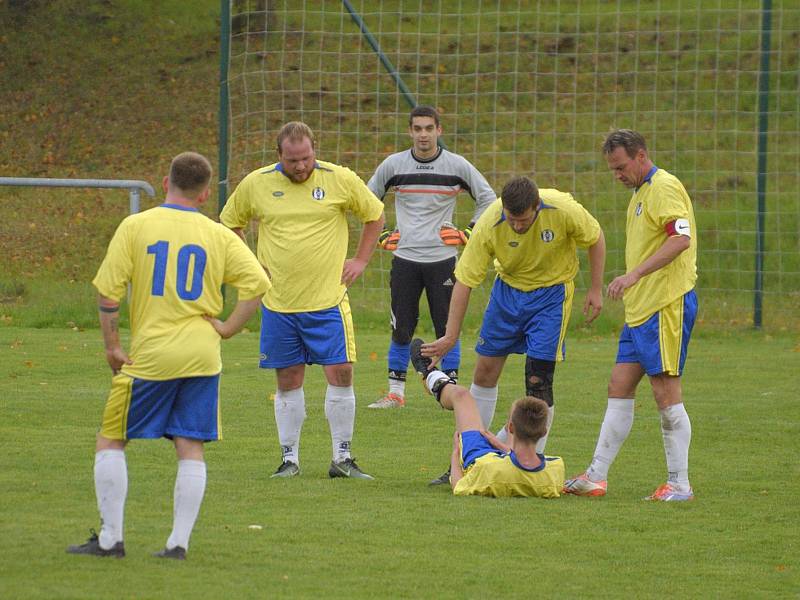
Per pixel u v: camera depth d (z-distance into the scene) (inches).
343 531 721.6
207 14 3496.6
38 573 585.0
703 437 1106.7
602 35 2672.2
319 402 1277.1
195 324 631.2
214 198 2600.9
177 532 634.2
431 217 1257.4
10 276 2292.1
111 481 622.2
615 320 1897.1
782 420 1190.3
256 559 645.3
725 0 2701.8
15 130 3026.6
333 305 911.0
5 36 3373.5
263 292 644.7
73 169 2834.6
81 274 2340.1
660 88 2588.6
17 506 751.1
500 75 2645.2
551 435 1110.4
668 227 819.4
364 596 583.8
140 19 3457.2
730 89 2581.2
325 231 908.6
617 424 861.2
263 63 2407.7
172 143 2915.8
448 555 674.8
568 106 2576.3
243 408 1222.3
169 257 626.8
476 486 845.2
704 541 726.5
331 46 2765.7
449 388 909.2
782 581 642.2
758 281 1887.3
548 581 627.5
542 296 915.4
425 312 1924.2
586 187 2399.1
